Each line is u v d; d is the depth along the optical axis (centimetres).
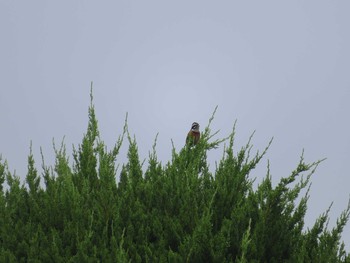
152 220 1306
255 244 1204
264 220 1230
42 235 1218
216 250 1189
